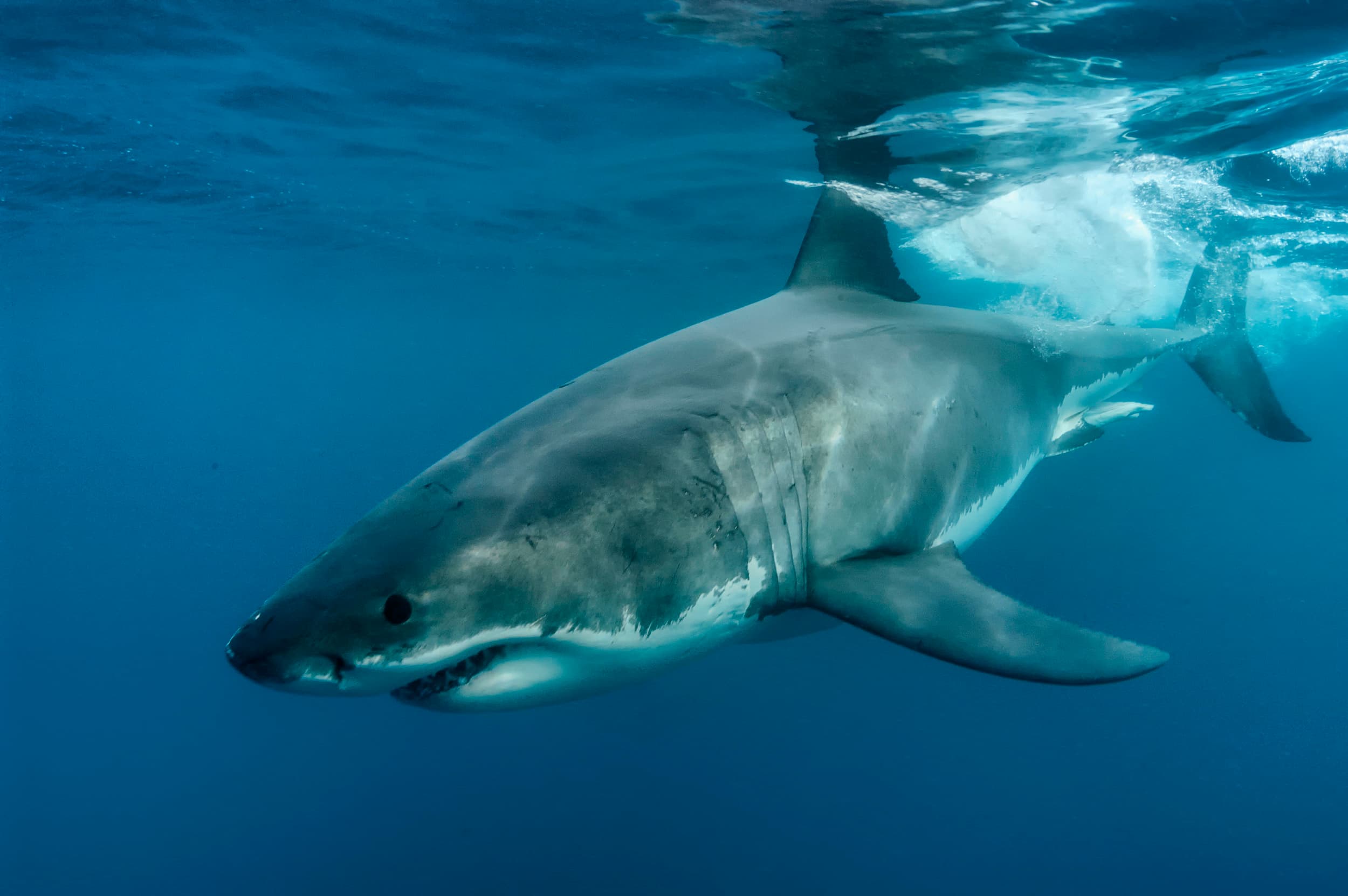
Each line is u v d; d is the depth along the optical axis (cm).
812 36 692
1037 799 1555
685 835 1438
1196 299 675
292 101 1073
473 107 1063
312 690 206
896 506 334
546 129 1129
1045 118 813
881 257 430
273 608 212
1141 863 1363
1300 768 1647
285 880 1418
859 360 345
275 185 1526
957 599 287
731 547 278
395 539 233
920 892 1300
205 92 1047
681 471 271
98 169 1435
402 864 1413
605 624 250
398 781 1691
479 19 807
